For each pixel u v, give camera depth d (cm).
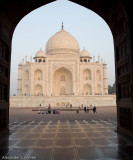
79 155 757
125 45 1168
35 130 1397
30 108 5116
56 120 2158
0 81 1109
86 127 1542
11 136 1159
